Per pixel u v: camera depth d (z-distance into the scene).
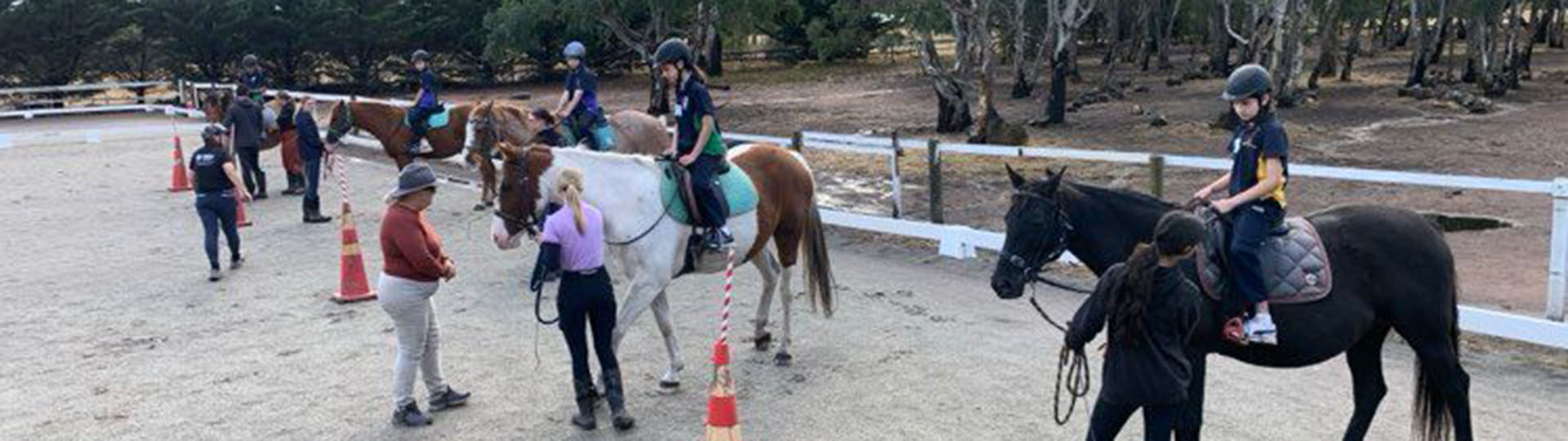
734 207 7.53
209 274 11.65
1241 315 5.26
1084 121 25.94
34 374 8.26
